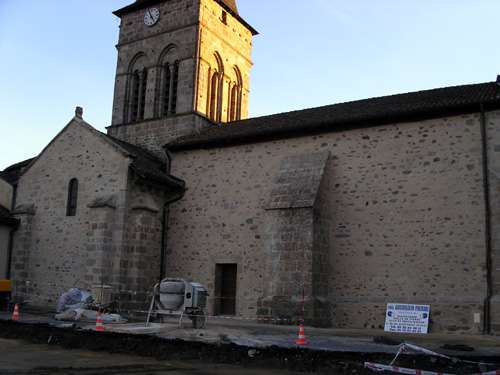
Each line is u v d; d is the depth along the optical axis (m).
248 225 20.86
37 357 10.79
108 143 21.73
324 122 19.66
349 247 18.67
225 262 21.05
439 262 17.09
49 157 23.39
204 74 26.48
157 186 22.19
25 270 22.67
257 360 10.88
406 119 18.42
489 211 16.55
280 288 18.16
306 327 17.05
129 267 20.75
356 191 18.94
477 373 9.64
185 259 21.95
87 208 21.69
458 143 17.50
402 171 18.25
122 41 28.70
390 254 17.94
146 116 26.95
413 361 10.55
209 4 27.25
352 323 18.06
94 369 9.62
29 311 19.61
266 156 21.09
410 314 16.94
